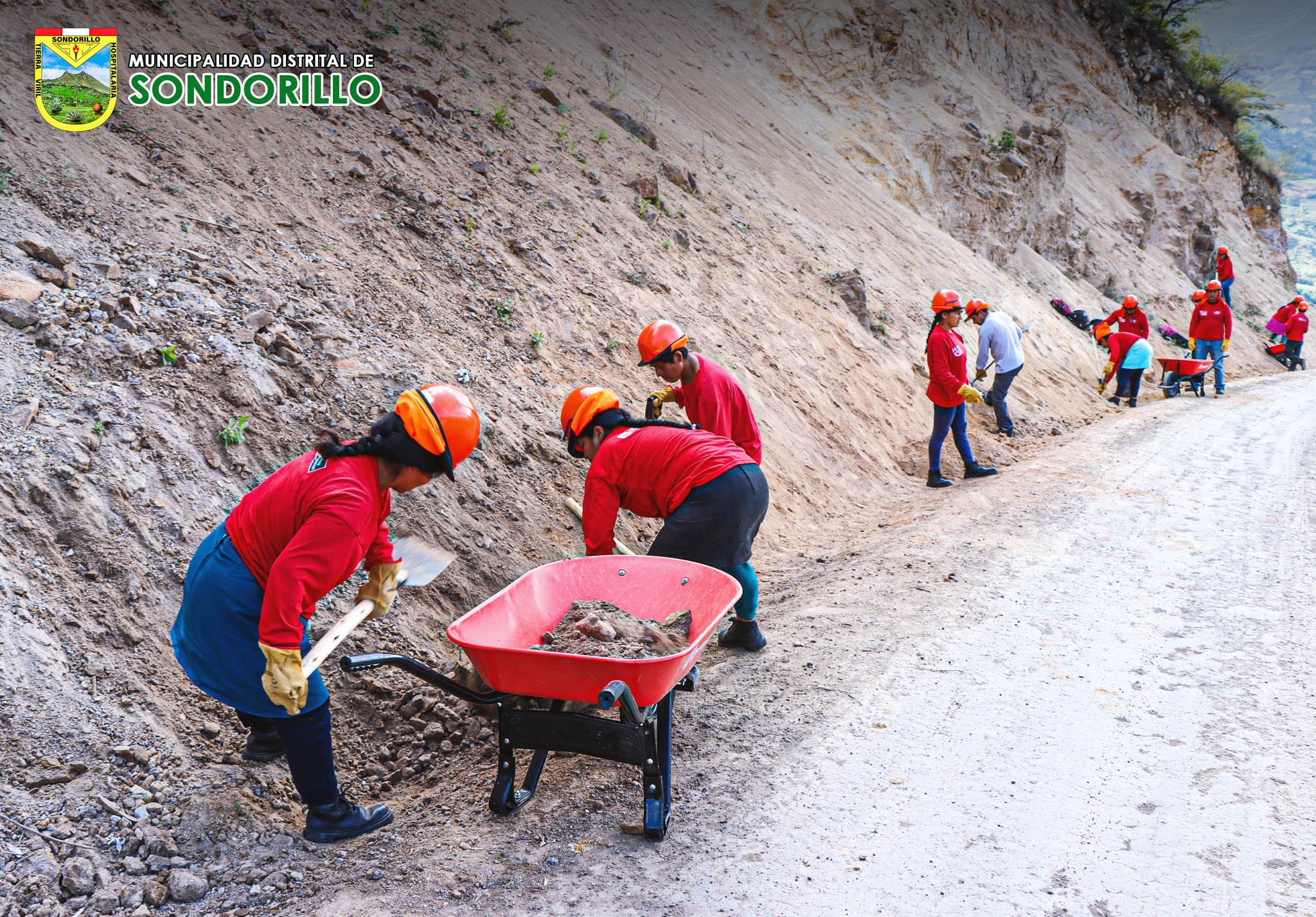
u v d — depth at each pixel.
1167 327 22.08
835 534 7.34
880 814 3.22
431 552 3.74
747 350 8.64
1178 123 33.41
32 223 4.87
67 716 3.11
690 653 2.99
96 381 4.26
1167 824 3.12
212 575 2.87
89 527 3.68
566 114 10.13
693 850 3.04
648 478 4.14
